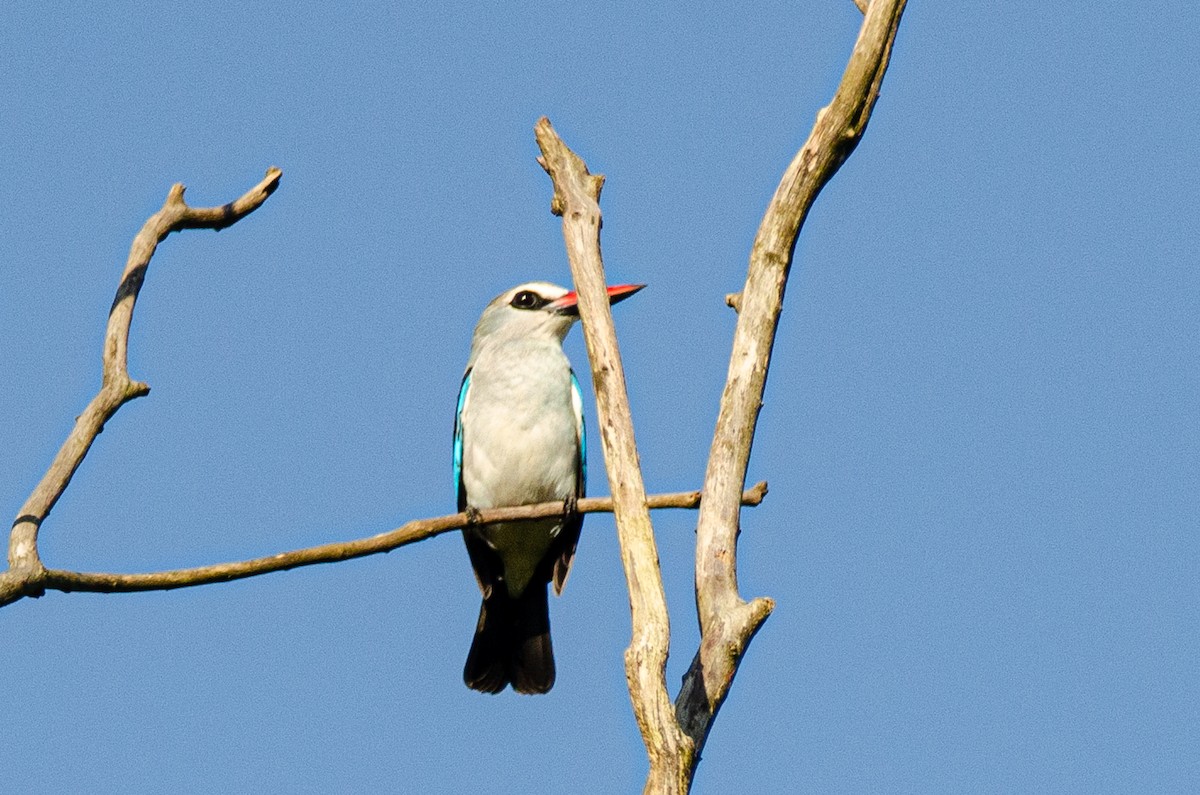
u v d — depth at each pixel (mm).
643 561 8789
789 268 9805
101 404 10203
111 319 10547
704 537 9125
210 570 9688
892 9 9781
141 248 10914
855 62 9781
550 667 15500
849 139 9789
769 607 8812
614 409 9273
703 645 8789
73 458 9844
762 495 9992
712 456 9352
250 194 11469
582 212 9875
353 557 10383
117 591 9469
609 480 9117
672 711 8250
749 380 9500
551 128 10219
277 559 9938
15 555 9195
